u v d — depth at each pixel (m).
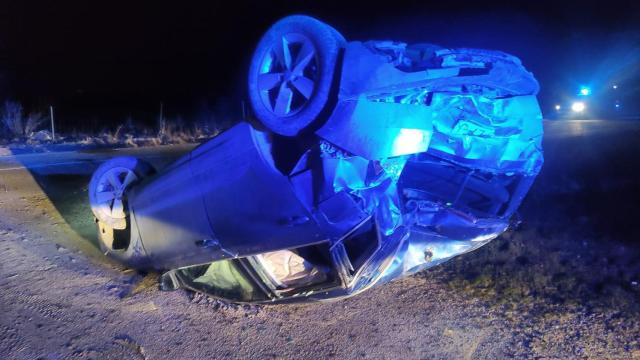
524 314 5.19
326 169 3.88
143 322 4.96
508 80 4.09
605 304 5.25
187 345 4.59
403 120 3.90
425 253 4.58
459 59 4.03
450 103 4.21
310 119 3.88
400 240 4.27
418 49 4.30
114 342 4.56
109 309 5.18
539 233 7.33
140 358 4.34
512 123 4.39
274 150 4.26
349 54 3.83
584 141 17.45
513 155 4.62
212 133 23.59
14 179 11.45
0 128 22.61
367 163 3.96
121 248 6.41
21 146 19.11
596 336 4.71
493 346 4.64
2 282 5.57
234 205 4.46
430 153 4.53
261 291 4.91
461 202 4.84
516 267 6.29
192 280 5.46
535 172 4.69
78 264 6.32
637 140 16.94
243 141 4.41
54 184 11.05
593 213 8.02
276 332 4.88
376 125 3.80
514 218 7.59
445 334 4.85
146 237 5.54
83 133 24.14
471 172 4.76
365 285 4.46
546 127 25.53
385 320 5.12
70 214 8.59
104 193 6.22
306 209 4.02
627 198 8.67
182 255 5.17
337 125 3.79
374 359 4.45
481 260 6.52
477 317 5.16
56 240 7.16
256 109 4.11
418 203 4.39
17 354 4.21
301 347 4.63
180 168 5.06
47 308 5.06
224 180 4.54
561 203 8.66
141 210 5.54
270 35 4.11
